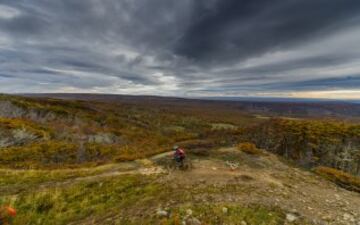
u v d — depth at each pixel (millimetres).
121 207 10297
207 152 18484
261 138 30391
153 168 15633
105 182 13414
